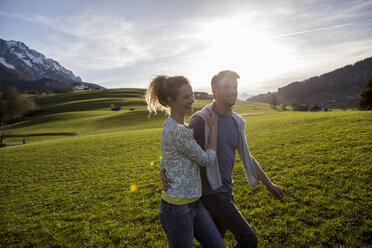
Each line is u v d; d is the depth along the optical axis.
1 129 66.50
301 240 3.90
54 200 8.82
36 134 54.47
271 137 15.05
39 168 15.34
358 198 5.00
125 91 152.62
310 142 11.48
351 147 9.04
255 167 3.05
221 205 2.52
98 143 23.56
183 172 2.29
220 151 2.64
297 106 124.12
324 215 4.55
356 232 3.84
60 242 5.33
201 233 2.37
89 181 10.93
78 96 142.00
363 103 57.53
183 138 2.16
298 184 6.32
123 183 9.65
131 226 5.52
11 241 5.89
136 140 23.14
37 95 171.00
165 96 2.38
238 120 2.86
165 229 2.40
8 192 11.06
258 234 4.30
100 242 4.98
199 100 125.75
